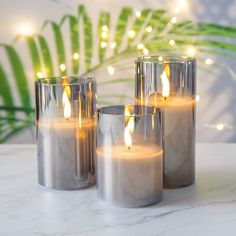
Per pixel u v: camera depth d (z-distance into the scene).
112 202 0.96
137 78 1.04
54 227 0.91
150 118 0.96
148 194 0.96
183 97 1.02
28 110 1.74
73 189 1.03
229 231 0.89
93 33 1.69
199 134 1.73
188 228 0.90
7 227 0.91
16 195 1.01
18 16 1.69
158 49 1.69
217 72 1.69
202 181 1.05
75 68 1.71
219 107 1.71
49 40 1.70
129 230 0.90
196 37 1.68
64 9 1.68
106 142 0.96
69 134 1.01
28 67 1.71
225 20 1.67
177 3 1.66
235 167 1.11
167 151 1.02
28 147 1.23
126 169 0.95
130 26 1.68
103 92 1.71
